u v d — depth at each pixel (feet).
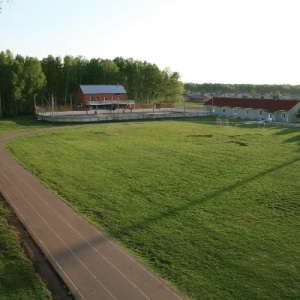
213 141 151.33
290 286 46.06
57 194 82.07
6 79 286.46
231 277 48.21
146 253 54.90
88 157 120.26
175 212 70.85
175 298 44.16
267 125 206.49
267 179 92.12
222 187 86.07
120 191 83.82
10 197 80.69
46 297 44.55
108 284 47.19
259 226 64.08
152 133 176.24
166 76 405.80
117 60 397.80
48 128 195.42
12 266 51.29
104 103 307.58
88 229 63.52
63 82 349.20
